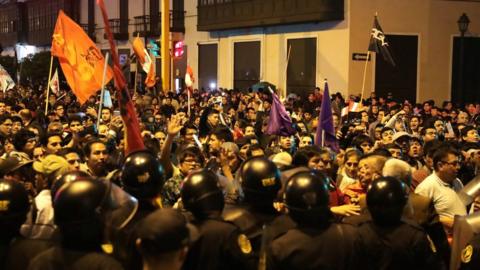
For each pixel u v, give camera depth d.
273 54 29.23
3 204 3.77
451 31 26.19
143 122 13.65
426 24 25.77
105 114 13.88
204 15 33.31
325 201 3.96
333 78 25.64
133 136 6.62
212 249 3.97
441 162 6.27
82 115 13.43
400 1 25.30
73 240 3.37
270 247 3.98
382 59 25.16
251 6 29.66
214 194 4.10
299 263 3.89
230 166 7.52
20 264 3.74
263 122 13.99
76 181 3.48
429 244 4.32
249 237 4.21
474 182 6.38
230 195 5.19
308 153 6.62
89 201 3.36
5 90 21.86
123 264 3.75
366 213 4.73
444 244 5.47
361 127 12.60
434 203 6.25
